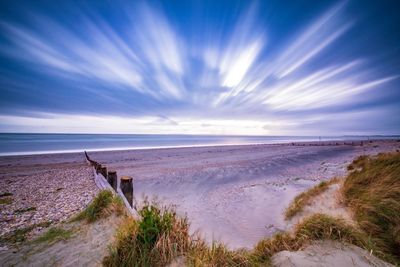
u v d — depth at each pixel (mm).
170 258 2473
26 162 15914
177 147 38188
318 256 2498
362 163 10828
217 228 5160
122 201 4336
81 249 2943
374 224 3303
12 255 2869
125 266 2400
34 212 4781
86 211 4223
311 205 5383
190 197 7867
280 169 13492
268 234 4750
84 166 13414
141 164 15625
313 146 39812
